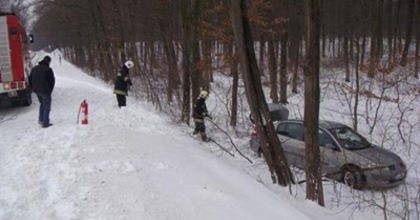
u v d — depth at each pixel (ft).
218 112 51.49
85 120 32.83
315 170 23.61
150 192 17.89
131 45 68.74
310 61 22.84
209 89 64.44
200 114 36.19
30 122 34.83
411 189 29.35
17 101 45.21
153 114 41.86
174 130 36.40
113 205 16.21
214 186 20.10
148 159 23.18
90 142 26.20
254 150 36.83
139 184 18.74
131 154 23.81
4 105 46.96
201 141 36.17
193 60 43.37
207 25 44.50
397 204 25.91
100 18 82.38
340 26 87.61
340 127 33.40
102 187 18.12
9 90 39.91
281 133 35.70
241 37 24.71
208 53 50.16
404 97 59.67
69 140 26.89
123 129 31.53
